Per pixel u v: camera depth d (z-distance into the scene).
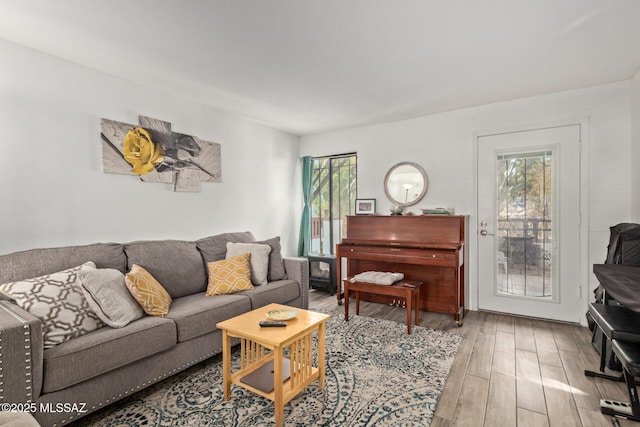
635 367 1.54
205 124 3.54
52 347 1.69
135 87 2.90
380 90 3.11
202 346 2.33
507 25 1.99
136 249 2.62
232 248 3.21
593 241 3.08
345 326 3.20
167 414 1.84
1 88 2.17
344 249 3.84
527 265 3.42
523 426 1.71
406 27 2.02
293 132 4.78
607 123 2.99
